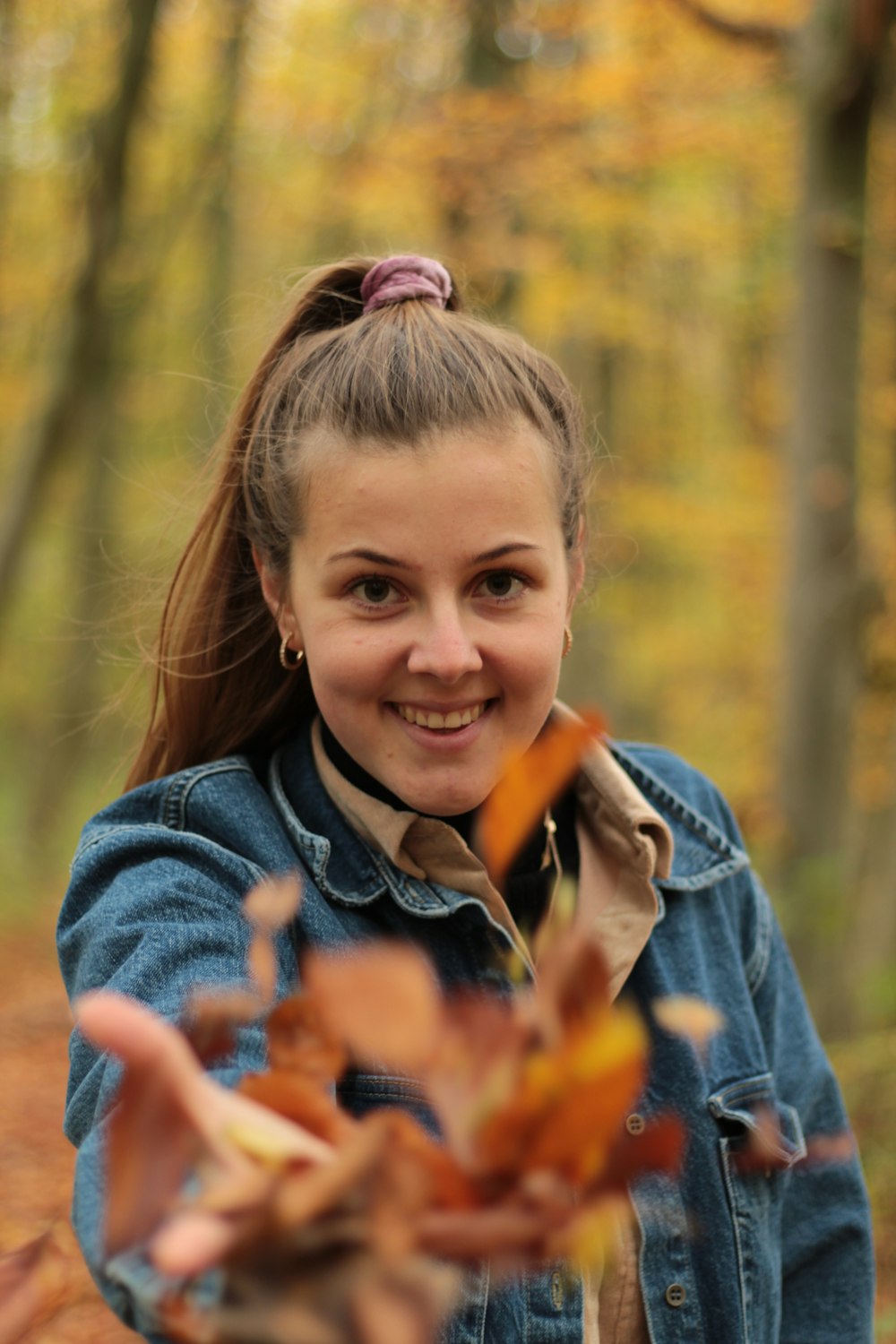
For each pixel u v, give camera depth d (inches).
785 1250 54.6
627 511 268.5
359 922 45.6
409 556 41.8
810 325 165.6
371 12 293.3
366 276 51.8
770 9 203.9
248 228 448.5
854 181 161.9
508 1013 16.1
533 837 49.2
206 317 439.8
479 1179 15.3
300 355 47.4
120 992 33.4
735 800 282.2
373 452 42.3
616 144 229.8
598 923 48.9
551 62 266.2
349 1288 14.5
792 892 162.9
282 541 46.9
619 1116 15.1
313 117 305.9
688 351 337.1
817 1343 53.9
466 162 234.7
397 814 45.4
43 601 547.5
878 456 232.5
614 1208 15.2
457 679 41.9
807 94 162.9
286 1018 18.5
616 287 276.2
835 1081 58.6
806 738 165.8
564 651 52.4
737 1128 49.6
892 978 175.9
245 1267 14.8
